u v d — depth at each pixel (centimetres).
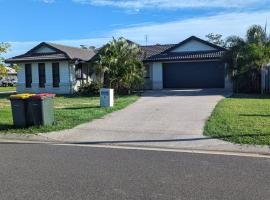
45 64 2200
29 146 745
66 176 521
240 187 471
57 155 657
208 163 595
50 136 844
